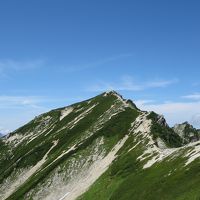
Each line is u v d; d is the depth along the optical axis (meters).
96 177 128.38
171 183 80.75
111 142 156.12
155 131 142.38
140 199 84.06
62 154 172.62
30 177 172.00
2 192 180.88
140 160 116.94
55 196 141.88
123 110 190.50
